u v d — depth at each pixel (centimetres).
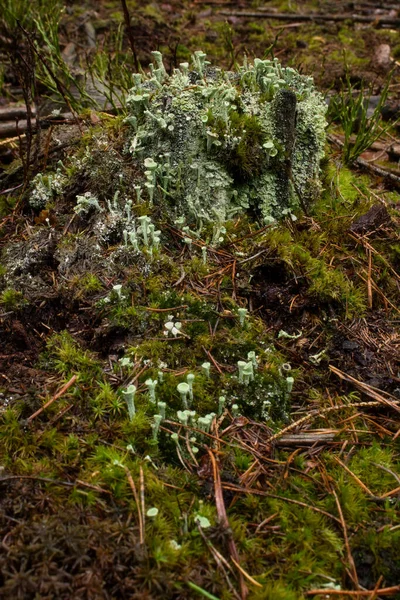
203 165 52
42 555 34
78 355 44
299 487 39
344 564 36
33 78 60
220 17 114
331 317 48
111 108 70
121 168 53
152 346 44
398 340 48
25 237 52
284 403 43
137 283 47
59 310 47
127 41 98
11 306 46
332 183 60
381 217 55
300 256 50
